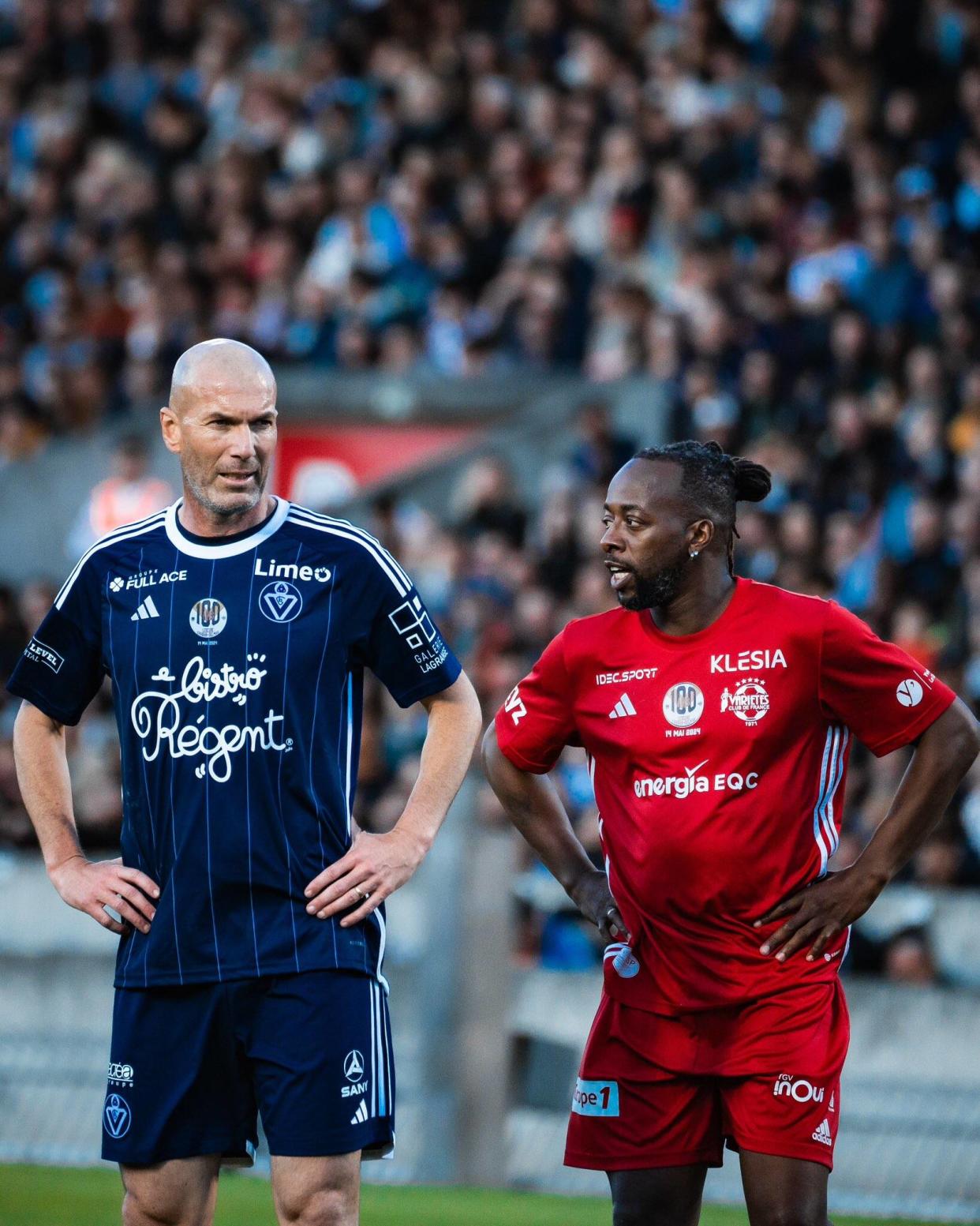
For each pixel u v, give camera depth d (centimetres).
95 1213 2109
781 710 1390
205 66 6059
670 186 4803
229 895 1341
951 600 3569
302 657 1358
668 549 1395
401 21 5909
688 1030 1402
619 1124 1419
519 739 1484
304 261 5303
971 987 2606
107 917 1375
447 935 2528
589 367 4578
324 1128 1329
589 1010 2575
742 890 1386
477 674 3712
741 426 4169
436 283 4931
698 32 5294
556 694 1470
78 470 4756
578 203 4962
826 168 4759
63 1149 2702
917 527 3600
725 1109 1403
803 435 4078
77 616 1416
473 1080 2509
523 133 5331
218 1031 1348
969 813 2986
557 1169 2503
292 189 5366
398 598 1399
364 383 4625
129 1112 1362
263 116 5775
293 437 4647
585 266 4653
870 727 1401
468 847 2538
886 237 4291
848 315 4166
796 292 4569
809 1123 1364
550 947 2870
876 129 4897
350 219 5169
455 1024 2509
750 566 3747
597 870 1505
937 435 3825
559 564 3953
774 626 1402
